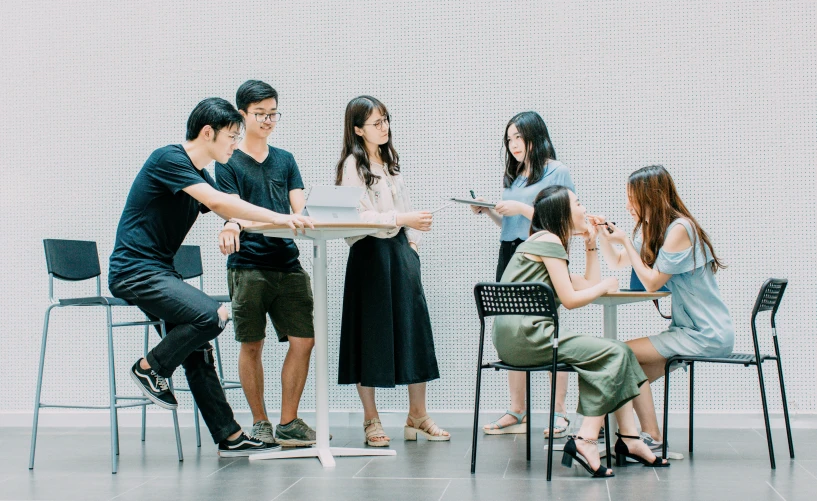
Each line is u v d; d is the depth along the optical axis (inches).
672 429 173.0
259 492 114.3
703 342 134.1
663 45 178.4
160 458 145.2
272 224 127.1
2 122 194.4
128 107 191.6
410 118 184.4
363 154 152.8
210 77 189.6
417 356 153.2
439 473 126.8
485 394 181.9
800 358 174.1
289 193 156.7
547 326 126.0
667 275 135.9
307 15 187.3
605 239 151.0
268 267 147.6
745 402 175.9
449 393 182.7
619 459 133.2
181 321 129.9
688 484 116.3
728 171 176.2
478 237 182.2
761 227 175.5
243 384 150.9
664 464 130.6
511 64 181.9
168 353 130.2
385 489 115.2
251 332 148.3
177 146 135.3
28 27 194.5
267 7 188.4
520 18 181.8
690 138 177.3
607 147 179.3
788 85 175.2
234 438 143.8
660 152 178.1
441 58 183.8
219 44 189.6
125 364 189.6
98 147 191.9
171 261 136.6
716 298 136.9
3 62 194.9
